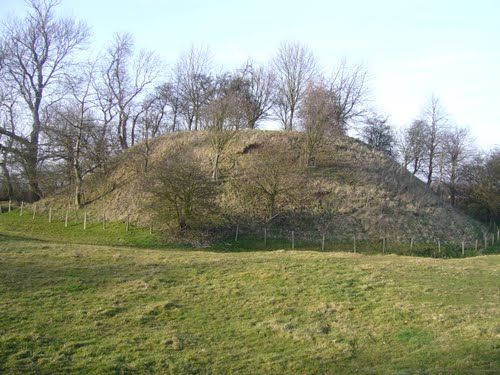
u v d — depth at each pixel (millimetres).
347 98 63219
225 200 39219
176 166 35344
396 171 47656
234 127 44844
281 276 19328
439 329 13758
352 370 11352
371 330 13906
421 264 22078
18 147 45312
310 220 37750
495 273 20609
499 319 14438
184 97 65125
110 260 21438
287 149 46625
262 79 64750
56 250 23266
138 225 36438
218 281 18672
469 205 61156
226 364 11742
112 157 48375
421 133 68625
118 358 11875
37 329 13508
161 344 12836
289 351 12508
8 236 29219
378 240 36125
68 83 47219
